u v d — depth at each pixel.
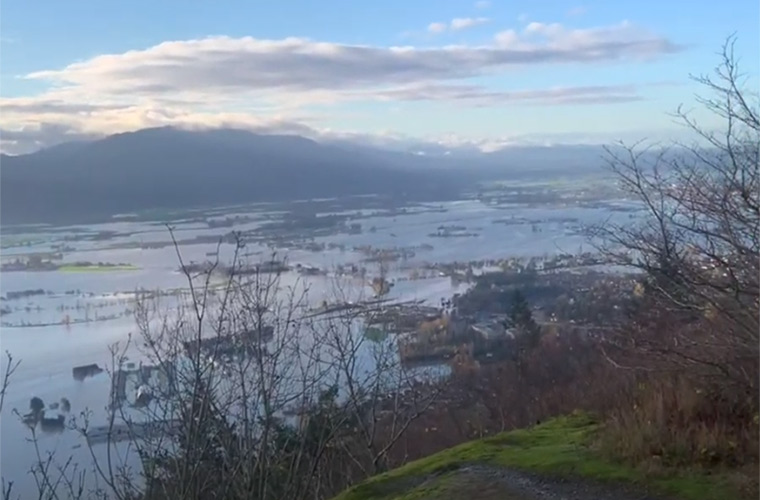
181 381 7.54
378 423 9.62
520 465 5.45
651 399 6.00
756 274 5.96
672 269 6.57
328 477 8.41
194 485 7.23
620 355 7.74
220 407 7.64
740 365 5.82
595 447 5.63
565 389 9.15
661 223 6.85
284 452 8.06
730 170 6.28
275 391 8.05
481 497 4.95
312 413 8.34
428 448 9.20
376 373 9.45
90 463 8.30
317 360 8.41
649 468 5.08
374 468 8.59
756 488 4.64
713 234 6.27
